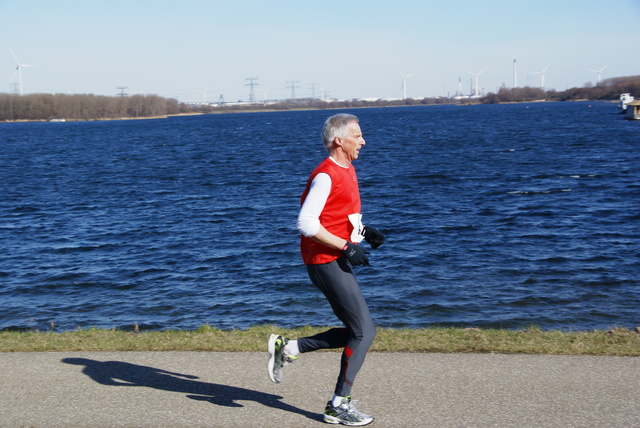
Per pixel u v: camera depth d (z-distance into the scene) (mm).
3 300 11016
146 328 9258
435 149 44219
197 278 12227
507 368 4500
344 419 3674
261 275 12266
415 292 10711
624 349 4809
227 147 54969
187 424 3711
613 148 40031
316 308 10062
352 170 3871
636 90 157000
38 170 37594
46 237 16688
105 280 12266
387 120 112000
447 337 5273
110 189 27016
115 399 4086
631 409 3779
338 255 3750
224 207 20859
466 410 3822
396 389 4172
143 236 16484
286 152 46562
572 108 144000
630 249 13594
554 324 8969
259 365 4738
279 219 18281
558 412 3760
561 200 20484
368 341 3781
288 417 3809
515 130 65312
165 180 29812
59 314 10133
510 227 16312
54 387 4305
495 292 10648
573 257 12992
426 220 17578
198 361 4840
